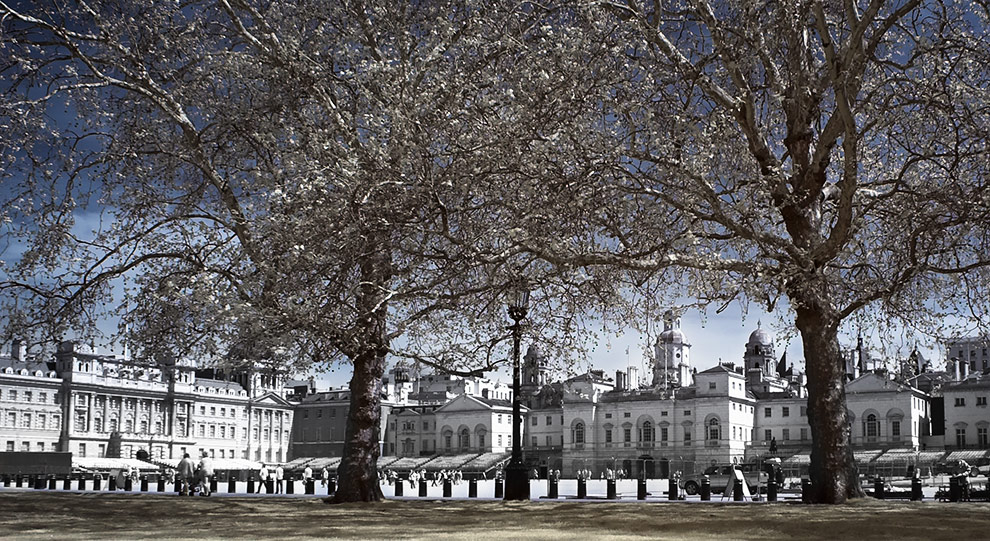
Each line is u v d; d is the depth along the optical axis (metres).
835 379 25.09
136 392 158.12
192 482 42.16
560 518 19.53
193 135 28.75
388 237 22.62
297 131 26.75
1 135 29.17
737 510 21.70
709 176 24.34
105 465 125.00
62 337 30.03
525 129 21.97
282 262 22.94
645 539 14.11
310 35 27.98
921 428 131.50
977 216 23.41
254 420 177.38
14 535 15.57
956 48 23.06
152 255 29.38
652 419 148.88
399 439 172.25
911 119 24.23
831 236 23.42
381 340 27.58
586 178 22.41
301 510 24.22
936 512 20.53
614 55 22.83
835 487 24.70
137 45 29.05
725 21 23.89
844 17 26.14
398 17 25.83
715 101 24.55
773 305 24.22
